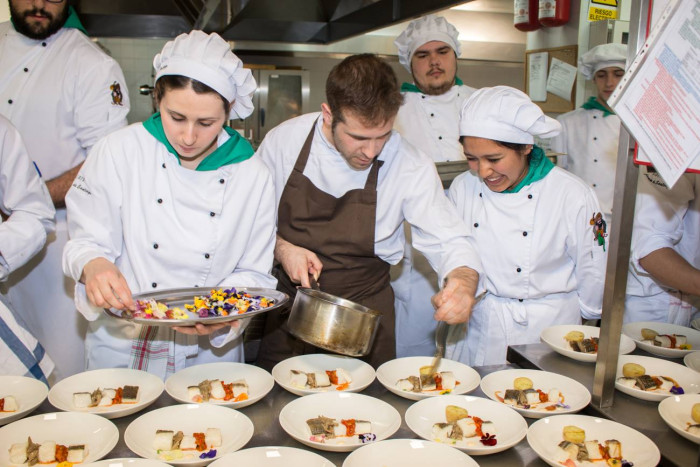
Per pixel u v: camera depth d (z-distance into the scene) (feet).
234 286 5.48
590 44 11.35
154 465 3.49
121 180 5.18
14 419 4.11
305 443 3.87
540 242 6.16
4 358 5.02
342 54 15.57
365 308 4.78
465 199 6.59
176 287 5.38
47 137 7.88
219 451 3.81
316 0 11.24
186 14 11.74
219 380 4.63
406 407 4.53
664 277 6.41
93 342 5.59
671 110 3.55
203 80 4.50
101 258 4.84
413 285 8.96
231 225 5.41
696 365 5.08
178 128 4.68
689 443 3.89
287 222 6.35
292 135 6.37
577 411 4.50
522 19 11.62
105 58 8.04
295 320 4.68
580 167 10.91
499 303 6.40
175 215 5.26
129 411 4.20
